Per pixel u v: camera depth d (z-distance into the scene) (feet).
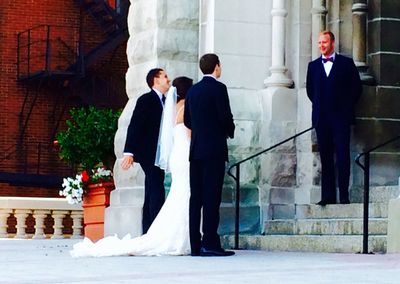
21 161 120.88
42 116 122.01
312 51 56.39
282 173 55.36
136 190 55.52
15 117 121.08
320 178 54.49
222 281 29.63
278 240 49.80
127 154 49.44
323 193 52.01
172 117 48.21
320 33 52.90
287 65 56.54
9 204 80.89
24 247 57.16
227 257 42.93
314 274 32.17
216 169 43.68
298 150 55.62
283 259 40.86
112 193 57.72
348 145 51.75
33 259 42.91
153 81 49.96
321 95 52.11
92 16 123.13
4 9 120.78
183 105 46.73
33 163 121.39
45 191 121.70
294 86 56.18
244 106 55.77
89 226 61.31
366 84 55.11
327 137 52.08
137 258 42.98
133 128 49.32
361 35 55.47
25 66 121.29
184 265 37.68
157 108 49.49
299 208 54.08
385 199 50.47
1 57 120.67
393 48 55.52
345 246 45.75
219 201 43.98
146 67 56.54
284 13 56.34
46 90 122.01
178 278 30.99
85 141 62.64
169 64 55.98
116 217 56.70
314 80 52.47
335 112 51.80
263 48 56.54
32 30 121.60
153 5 56.18
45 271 34.83
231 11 56.03
